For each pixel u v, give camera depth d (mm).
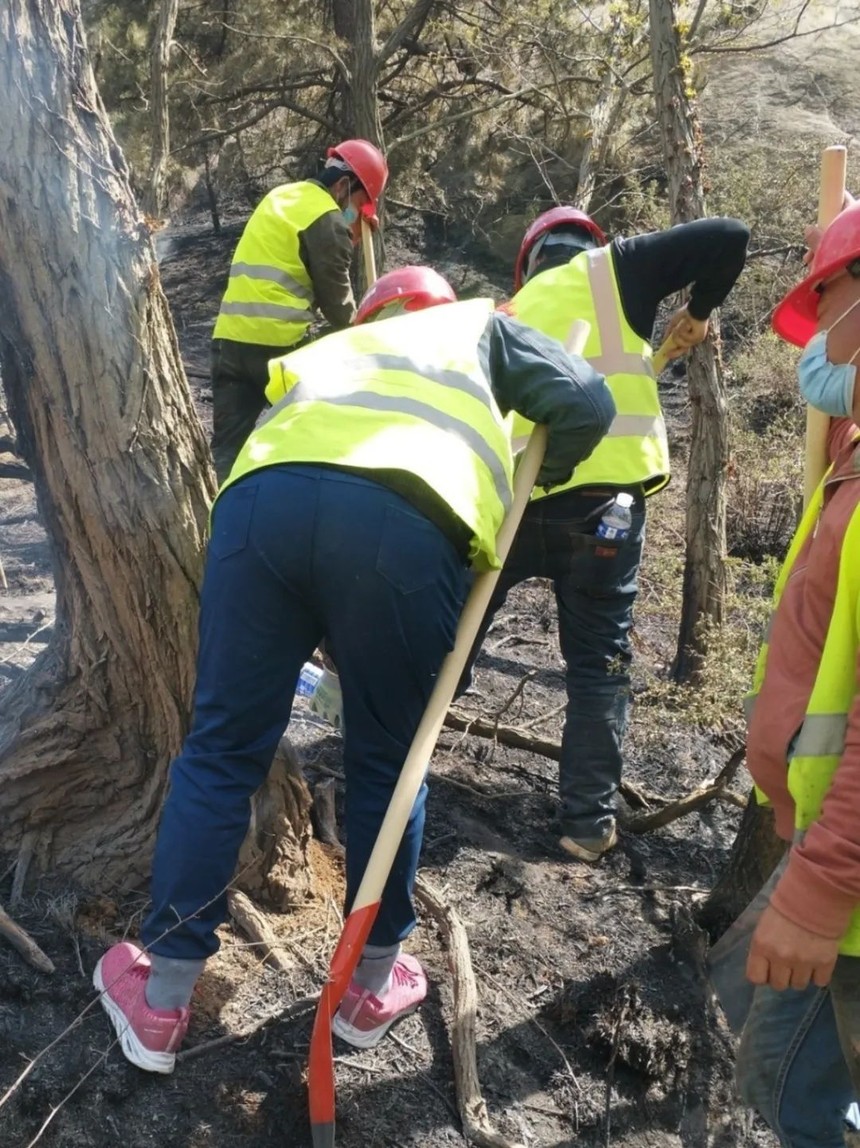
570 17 9891
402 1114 2146
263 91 9945
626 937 2773
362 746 2043
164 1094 2059
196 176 11719
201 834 1953
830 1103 1844
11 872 2418
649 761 3723
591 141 7754
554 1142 2217
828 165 2162
